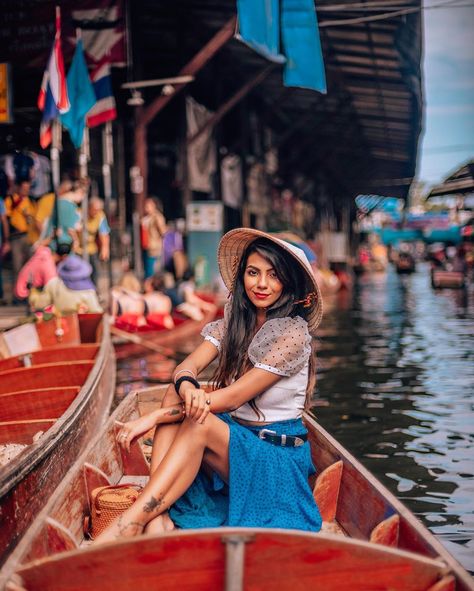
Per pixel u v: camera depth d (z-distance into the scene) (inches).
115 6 455.5
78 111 434.6
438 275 1058.1
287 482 128.3
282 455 129.7
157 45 701.9
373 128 1015.6
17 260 565.6
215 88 735.1
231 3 566.3
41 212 477.1
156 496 117.9
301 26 367.6
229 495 125.2
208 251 674.8
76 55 434.0
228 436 124.8
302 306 138.7
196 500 128.1
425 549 106.0
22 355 304.3
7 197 487.2
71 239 448.5
